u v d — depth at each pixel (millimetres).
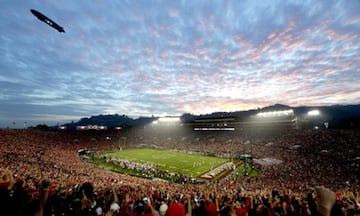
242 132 87625
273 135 73562
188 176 41875
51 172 27594
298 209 6457
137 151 77750
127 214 5133
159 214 4953
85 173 33594
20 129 80688
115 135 107312
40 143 68500
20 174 20062
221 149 70500
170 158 61438
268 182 30156
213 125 114438
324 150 49375
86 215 4605
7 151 46344
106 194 9227
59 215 5020
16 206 3367
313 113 90312
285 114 86188
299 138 63125
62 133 93250
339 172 33031
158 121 133125
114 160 54250
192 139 93312
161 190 18672
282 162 45312
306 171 35156
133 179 33688
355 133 55406
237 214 6105
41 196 3398
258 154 57438
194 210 6379
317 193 2438
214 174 43375
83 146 79875
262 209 5914
